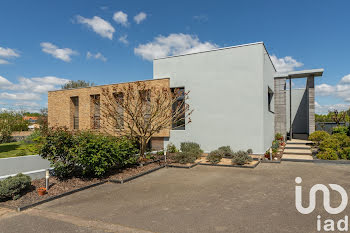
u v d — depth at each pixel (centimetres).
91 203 584
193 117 1352
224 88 1279
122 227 443
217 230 419
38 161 945
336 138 1244
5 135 1902
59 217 499
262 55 1196
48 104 1775
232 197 609
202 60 1337
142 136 1111
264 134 1224
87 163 761
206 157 1183
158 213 508
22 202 582
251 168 972
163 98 1244
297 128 2058
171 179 823
